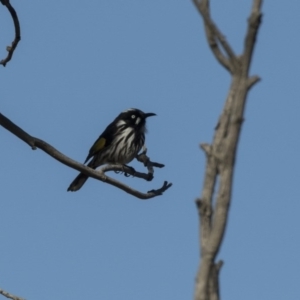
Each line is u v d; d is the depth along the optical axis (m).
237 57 7.49
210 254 7.15
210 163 7.53
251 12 7.41
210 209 7.49
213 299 7.13
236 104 7.32
